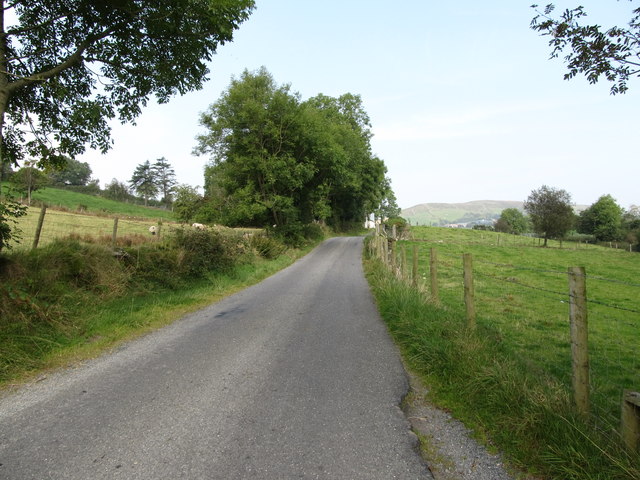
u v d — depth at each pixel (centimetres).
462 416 366
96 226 1495
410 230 4209
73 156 879
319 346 604
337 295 1087
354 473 279
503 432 329
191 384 452
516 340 703
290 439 327
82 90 851
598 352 675
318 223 4628
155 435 334
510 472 282
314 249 2919
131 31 786
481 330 561
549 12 399
